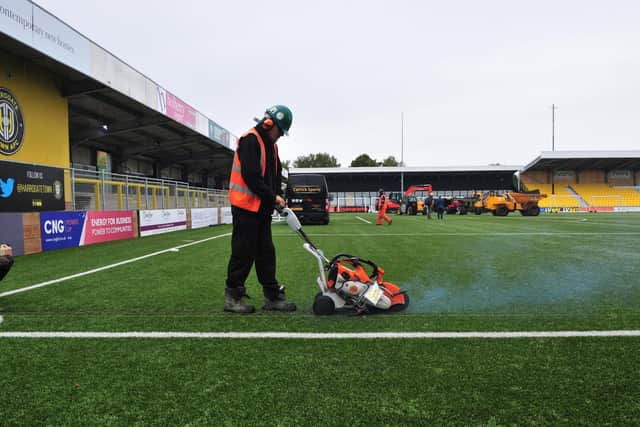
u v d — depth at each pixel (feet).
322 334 8.88
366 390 6.17
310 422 5.26
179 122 57.31
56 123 40.29
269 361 7.35
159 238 37.35
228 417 5.42
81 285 14.93
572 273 16.85
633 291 13.35
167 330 9.27
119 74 42.06
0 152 34.24
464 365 7.11
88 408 5.70
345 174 177.37
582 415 5.39
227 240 34.40
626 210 136.15
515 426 5.13
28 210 26.50
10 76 35.17
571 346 8.00
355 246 27.76
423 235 36.58
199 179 121.49
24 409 5.68
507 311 10.81
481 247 26.50
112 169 75.41
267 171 11.05
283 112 11.09
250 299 12.80
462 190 183.73
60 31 33.45
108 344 8.32
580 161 140.77
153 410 5.63
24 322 9.98
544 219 70.59
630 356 7.45
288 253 24.34
